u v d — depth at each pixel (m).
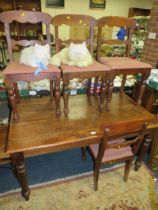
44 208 1.41
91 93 2.10
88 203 1.47
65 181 1.65
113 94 2.15
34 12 1.53
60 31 5.86
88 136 1.38
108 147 1.29
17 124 1.50
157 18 2.45
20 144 1.26
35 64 1.38
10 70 1.34
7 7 5.32
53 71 1.41
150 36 2.62
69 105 1.84
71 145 1.36
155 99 1.86
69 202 1.47
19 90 1.92
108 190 1.58
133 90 2.17
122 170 1.79
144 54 2.81
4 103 1.86
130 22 1.81
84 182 1.65
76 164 1.85
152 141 1.75
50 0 5.56
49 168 1.79
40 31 5.69
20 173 1.29
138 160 1.72
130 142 1.34
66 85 1.50
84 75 1.51
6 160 1.39
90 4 5.98
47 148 1.29
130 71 1.64
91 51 1.83
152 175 1.75
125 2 6.33
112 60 1.76
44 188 1.57
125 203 1.48
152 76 1.89
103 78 1.60
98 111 1.76
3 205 1.42
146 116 1.70
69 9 5.86
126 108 1.84
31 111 1.70
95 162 1.46
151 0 6.50
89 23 1.71
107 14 6.34
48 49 1.48
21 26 5.50
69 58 1.53
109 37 3.88
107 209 1.43
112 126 1.17
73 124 1.53
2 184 1.59
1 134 1.50
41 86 2.02
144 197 1.53
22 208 1.41
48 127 1.47
